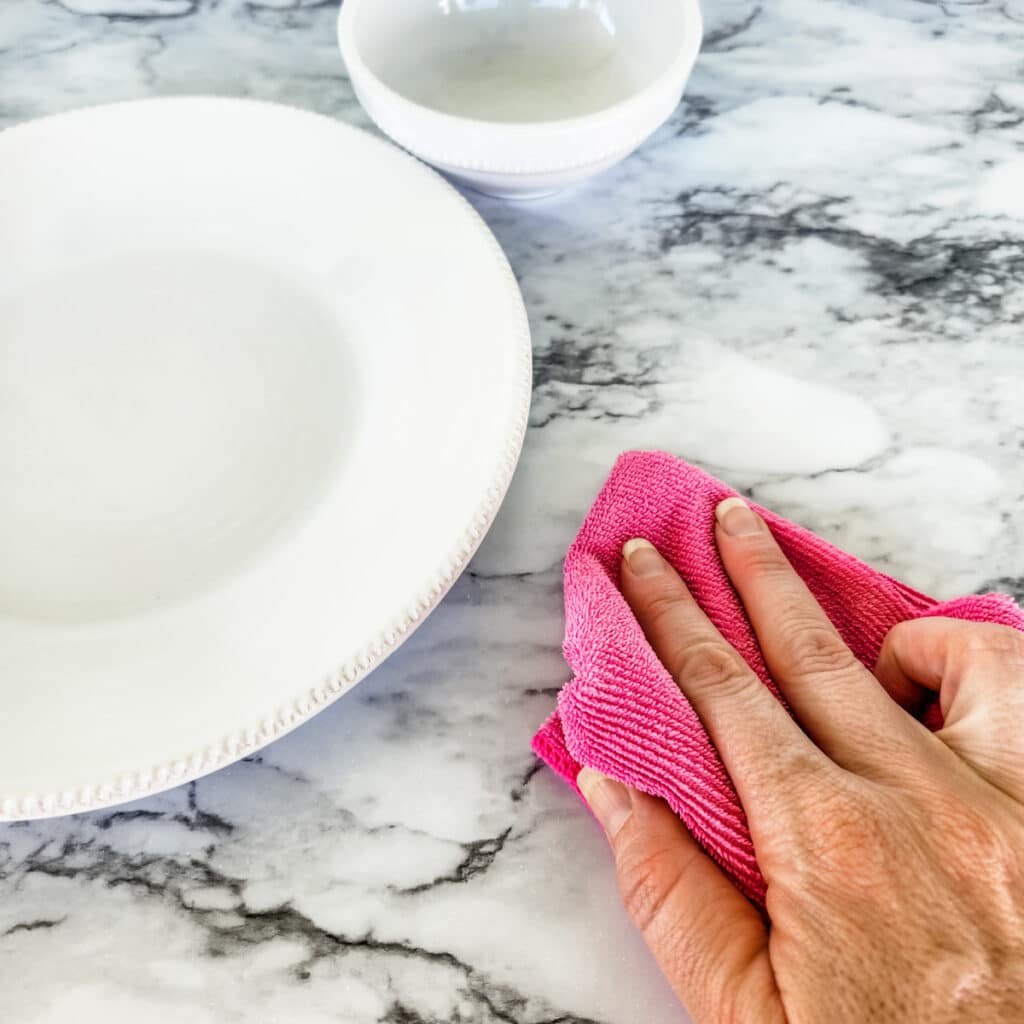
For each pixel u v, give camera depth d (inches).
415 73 24.8
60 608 17.1
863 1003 12.4
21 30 28.1
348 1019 15.3
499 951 15.8
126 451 19.6
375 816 17.0
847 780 14.2
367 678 18.4
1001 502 20.4
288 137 22.0
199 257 22.2
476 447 17.1
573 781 16.5
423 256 20.2
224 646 15.5
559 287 23.5
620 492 18.8
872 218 24.7
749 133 26.3
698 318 23.0
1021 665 15.0
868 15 29.0
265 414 20.1
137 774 13.7
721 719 15.3
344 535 17.0
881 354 22.5
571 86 25.5
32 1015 15.2
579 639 16.4
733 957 13.4
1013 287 23.5
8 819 13.6
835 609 18.3
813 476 20.8
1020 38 28.4
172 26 28.3
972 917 13.0
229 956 15.7
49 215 21.8
